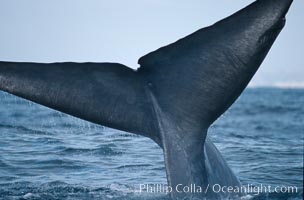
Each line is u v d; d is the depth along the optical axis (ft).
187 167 97.81
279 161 167.84
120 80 101.35
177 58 100.58
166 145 98.94
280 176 147.02
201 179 97.76
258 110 578.25
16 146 187.52
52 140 199.41
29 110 402.93
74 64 101.45
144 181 138.92
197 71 98.68
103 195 120.98
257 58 94.79
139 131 99.96
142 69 102.73
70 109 99.09
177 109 99.81
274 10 92.63
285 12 92.53
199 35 99.14
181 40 100.83
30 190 125.59
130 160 165.89
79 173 148.87
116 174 147.84
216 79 97.50
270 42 93.71
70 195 120.67
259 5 93.97
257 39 94.02
